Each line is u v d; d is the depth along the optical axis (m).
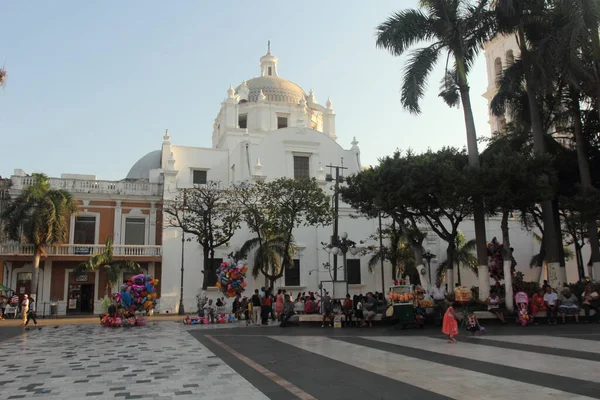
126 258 35.44
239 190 32.53
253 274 34.47
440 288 20.67
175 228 36.75
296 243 38.47
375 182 21.88
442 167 20.36
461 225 41.72
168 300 35.56
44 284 34.84
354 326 20.64
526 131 25.83
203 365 11.09
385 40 21.48
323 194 30.05
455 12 21.42
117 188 38.00
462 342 13.88
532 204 23.52
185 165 43.88
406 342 14.35
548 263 21.48
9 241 33.66
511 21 21.95
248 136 48.00
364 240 40.06
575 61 20.45
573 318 19.38
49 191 33.09
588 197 20.91
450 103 22.95
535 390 7.64
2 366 11.59
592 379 8.38
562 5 20.17
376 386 8.29
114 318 23.92
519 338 14.41
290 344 14.74
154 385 8.90
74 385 9.08
